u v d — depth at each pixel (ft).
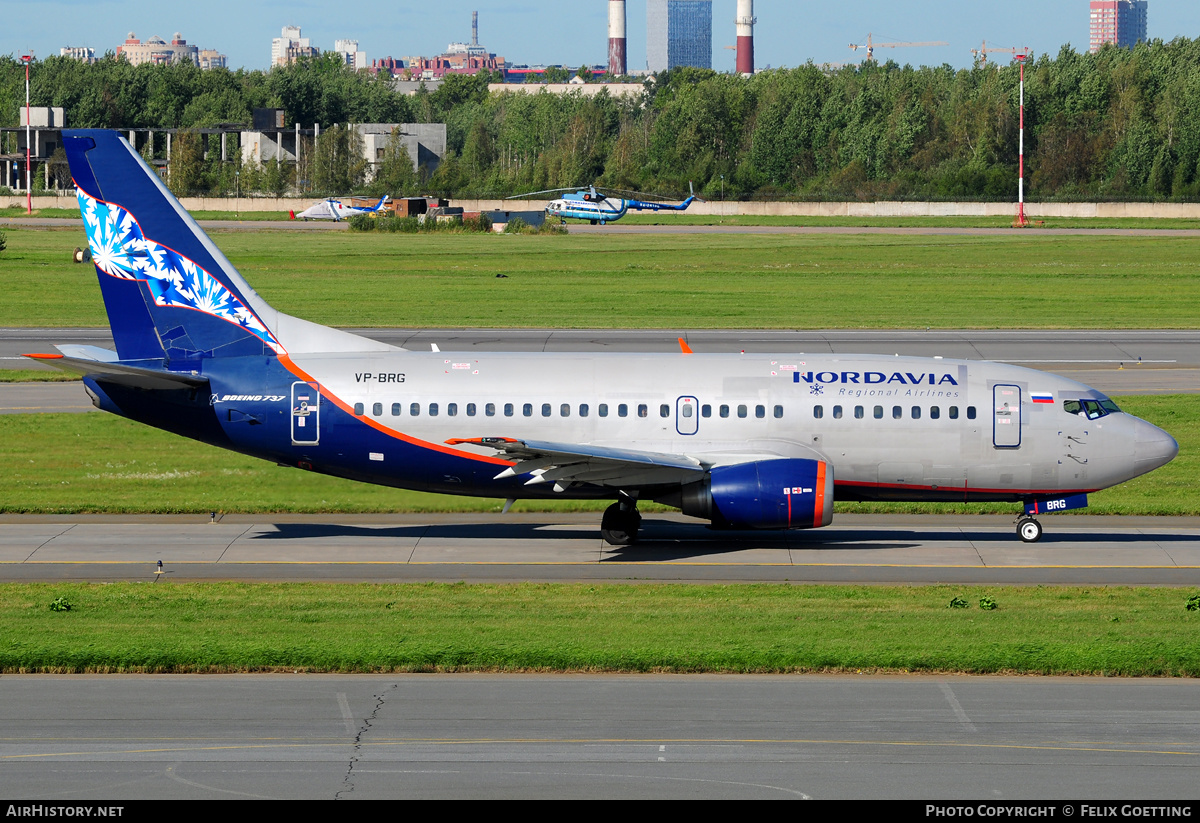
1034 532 517.55
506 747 287.28
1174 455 513.04
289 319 519.19
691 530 538.47
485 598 419.95
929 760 281.13
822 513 483.92
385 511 565.12
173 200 509.35
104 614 391.04
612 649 352.28
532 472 497.87
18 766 274.77
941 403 505.66
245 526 534.78
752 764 278.46
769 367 515.09
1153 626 383.04
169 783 266.98
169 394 510.58
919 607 409.28
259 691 323.37
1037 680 336.08
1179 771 275.59
